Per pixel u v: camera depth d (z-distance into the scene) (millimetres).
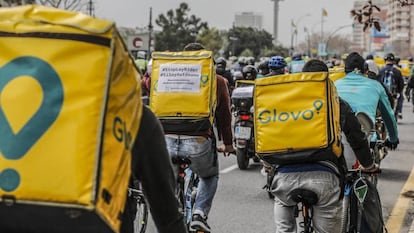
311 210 5098
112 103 2295
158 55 6684
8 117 2234
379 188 11250
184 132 6488
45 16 2389
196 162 6566
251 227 8594
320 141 4801
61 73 2271
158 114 6504
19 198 2156
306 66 5734
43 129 2215
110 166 2244
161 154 2693
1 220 2238
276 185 5027
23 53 2303
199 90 6477
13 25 2348
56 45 2301
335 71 9992
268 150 4922
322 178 4891
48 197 2150
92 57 2285
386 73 21344
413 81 28219
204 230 6641
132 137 2439
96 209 2148
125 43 2436
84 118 2223
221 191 10898
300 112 4852
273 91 4934
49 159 2182
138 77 2568
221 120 7016
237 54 96250
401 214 9297
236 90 12906
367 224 5328
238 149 12820
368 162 5336
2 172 2176
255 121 4969
